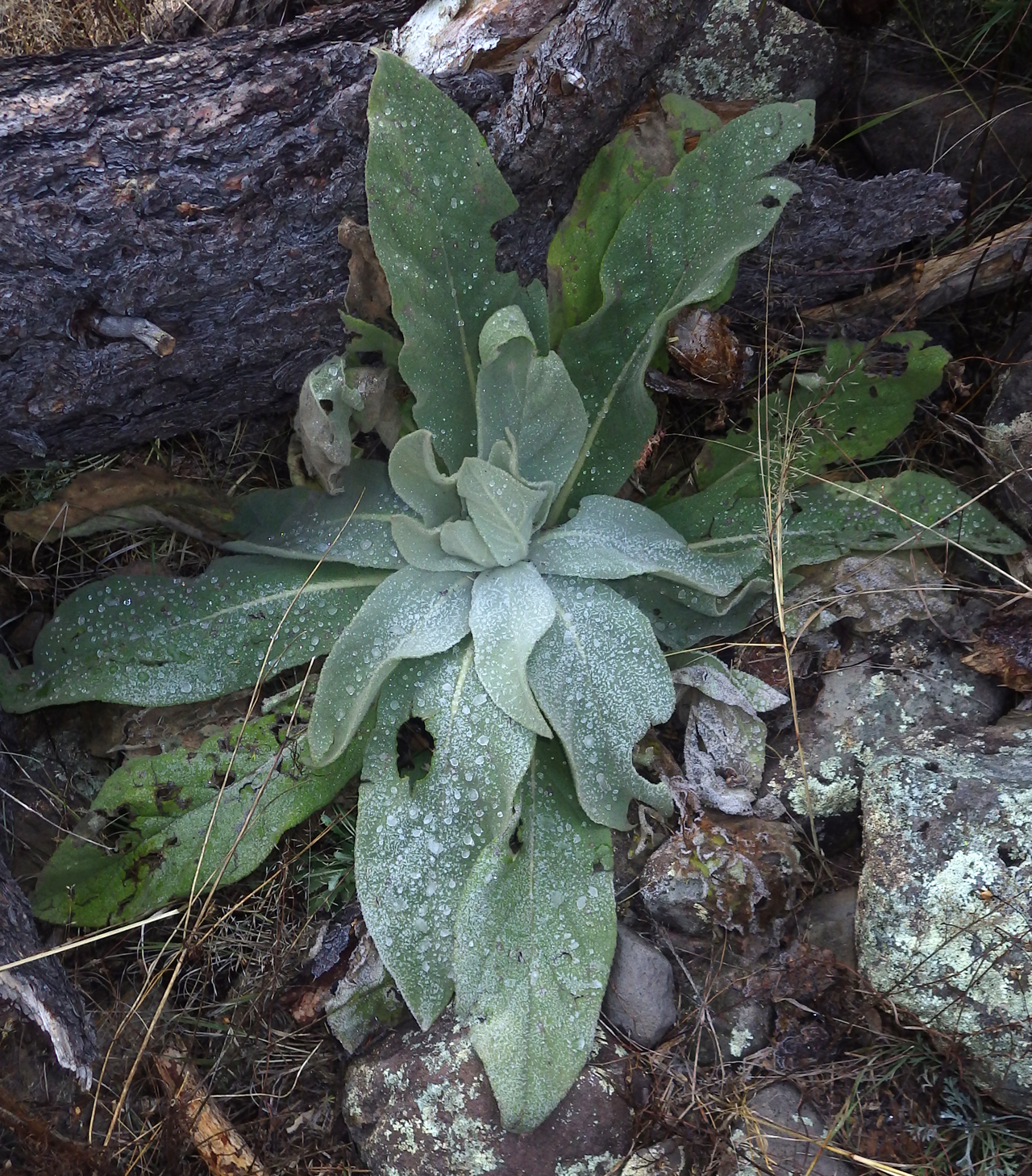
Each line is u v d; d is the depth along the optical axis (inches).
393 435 29.5
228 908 28.4
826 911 27.2
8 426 26.7
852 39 32.8
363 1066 26.8
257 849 27.8
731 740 28.2
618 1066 25.7
